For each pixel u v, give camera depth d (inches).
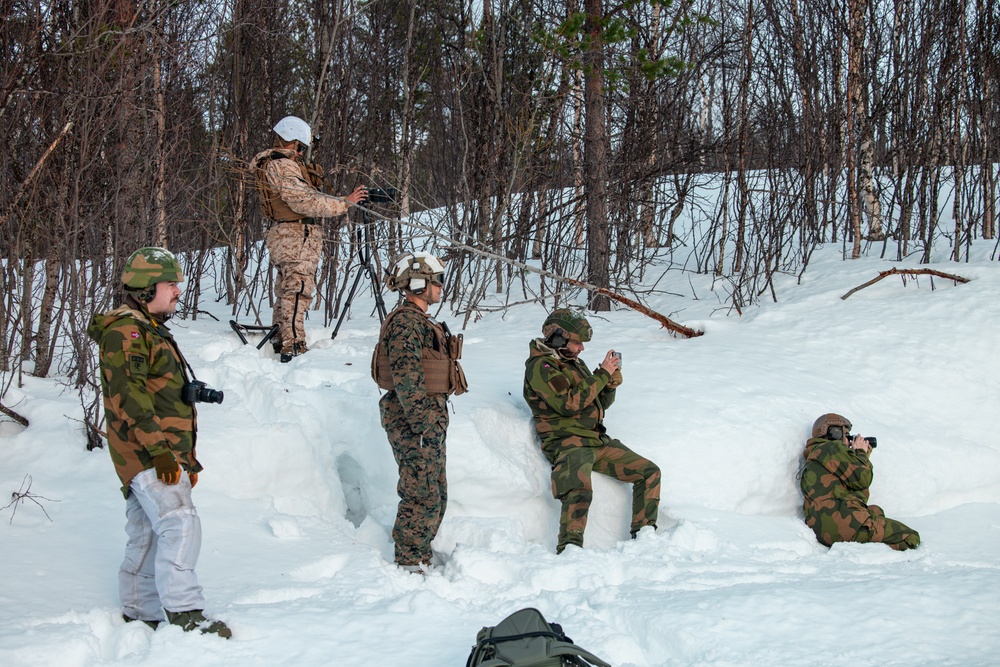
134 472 134.4
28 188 228.1
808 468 219.5
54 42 230.8
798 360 274.1
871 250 398.0
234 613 140.4
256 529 182.1
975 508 235.5
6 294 253.1
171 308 140.8
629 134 380.8
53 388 227.3
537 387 209.9
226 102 360.5
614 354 213.8
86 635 125.8
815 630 142.7
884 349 278.1
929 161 387.5
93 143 233.9
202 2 318.7
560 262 378.0
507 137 344.2
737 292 333.7
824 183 423.8
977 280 314.0
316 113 333.1
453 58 379.9
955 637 140.6
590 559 179.0
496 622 146.7
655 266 426.6
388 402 182.9
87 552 161.2
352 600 152.9
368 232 323.9
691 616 146.5
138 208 259.3
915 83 395.2
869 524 207.6
